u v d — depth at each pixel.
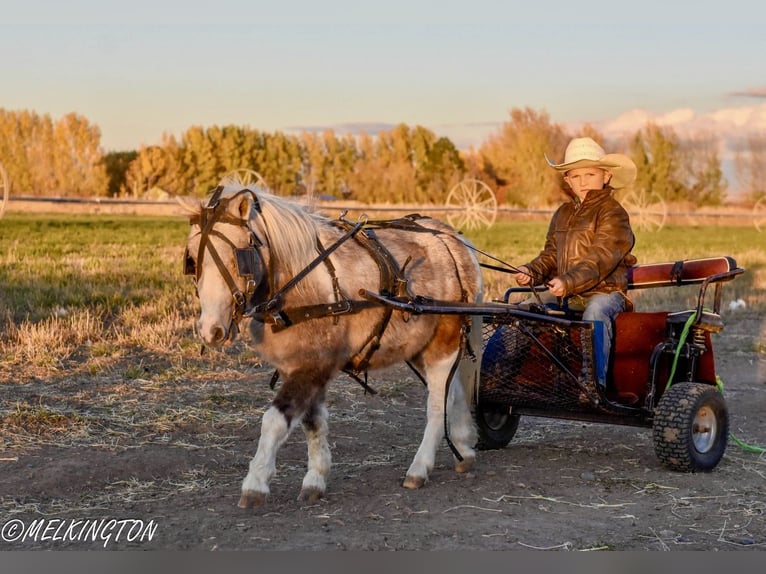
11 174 57.81
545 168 64.25
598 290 7.00
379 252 6.00
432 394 6.46
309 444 5.90
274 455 5.55
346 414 8.53
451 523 5.39
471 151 68.31
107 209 39.38
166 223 32.69
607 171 7.14
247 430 7.77
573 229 7.05
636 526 5.39
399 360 6.29
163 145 60.78
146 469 6.50
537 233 33.66
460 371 6.66
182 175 60.62
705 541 5.14
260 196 5.61
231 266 5.22
